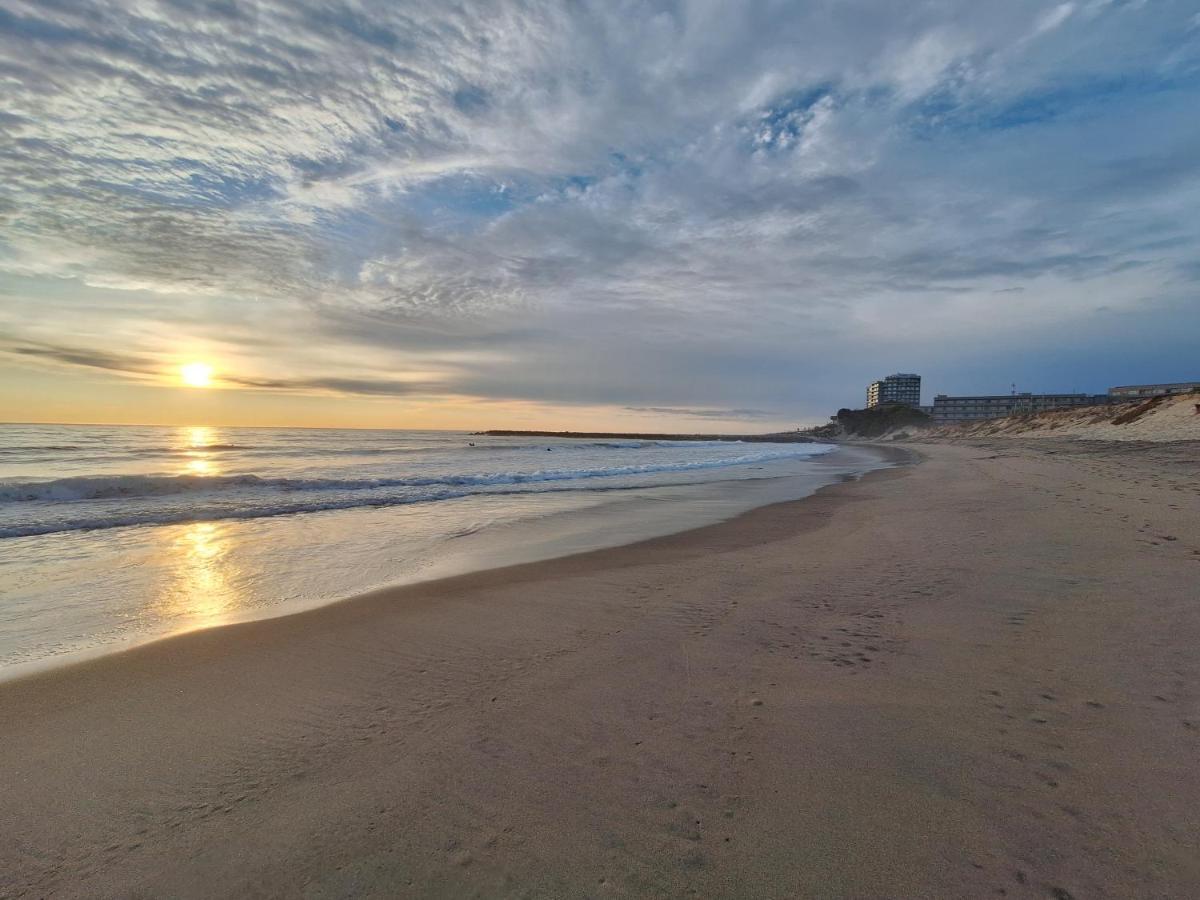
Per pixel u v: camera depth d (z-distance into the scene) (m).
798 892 1.90
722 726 2.98
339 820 2.37
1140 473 13.27
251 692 3.63
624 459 34.12
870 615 4.62
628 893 1.94
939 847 2.05
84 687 3.73
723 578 6.17
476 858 2.13
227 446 42.25
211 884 2.06
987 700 3.09
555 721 3.12
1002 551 6.45
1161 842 1.99
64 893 2.04
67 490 13.37
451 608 5.37
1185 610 4.10
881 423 126.94
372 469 24.31
